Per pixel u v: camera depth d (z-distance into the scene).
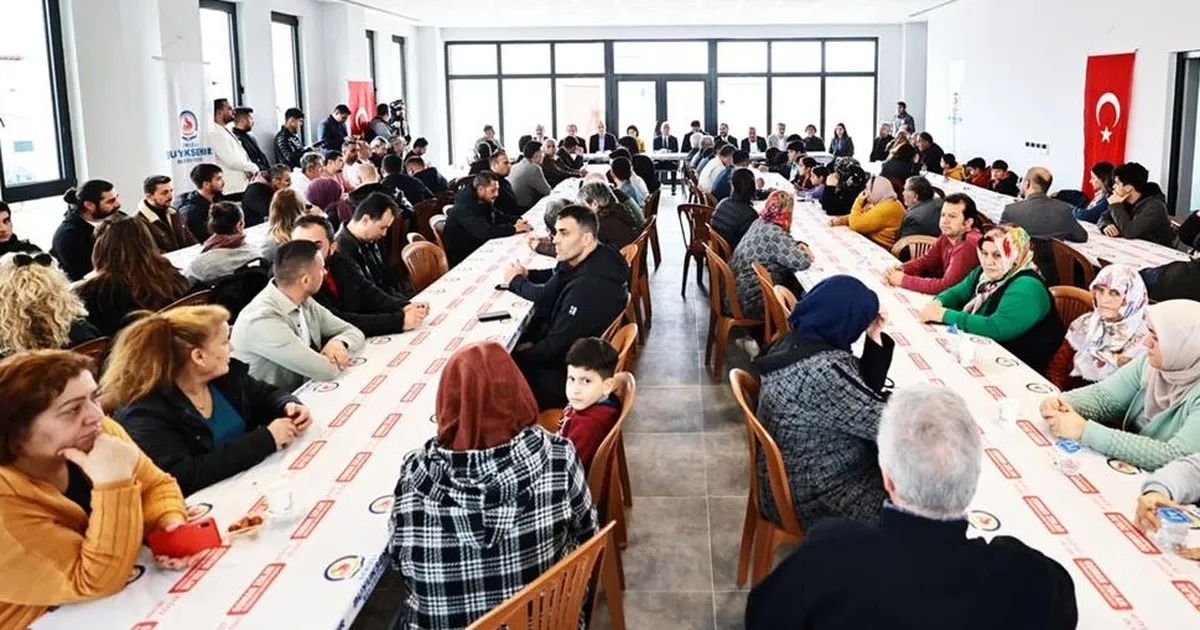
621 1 11.73
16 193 6.48
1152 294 3.65
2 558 1.54
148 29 7.36
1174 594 1.62
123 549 1.62
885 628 1.27
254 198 6.68
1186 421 2.18
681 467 3.71
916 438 1.33
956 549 1.30
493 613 1.43
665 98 15.75
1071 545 1.79
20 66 6.54
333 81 12.02
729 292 4.57
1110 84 8.58
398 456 2.23
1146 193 5.63
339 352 2.92
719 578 2.86
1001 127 11.28
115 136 7.30
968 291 3.73
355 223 3.92
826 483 2.33
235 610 1.59
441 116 15.77
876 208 5.84
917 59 15.16
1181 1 7.53
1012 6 10.84
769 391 2.37
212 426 2.24
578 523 1.81
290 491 1.90
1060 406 2.33
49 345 2.81
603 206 5.31
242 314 2.84
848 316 2.30
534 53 15.76
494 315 3.56
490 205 5.95
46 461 1.66
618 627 2.49
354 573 1.70
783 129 14.47
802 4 12.23
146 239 3.66
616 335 3.04
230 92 9.63
